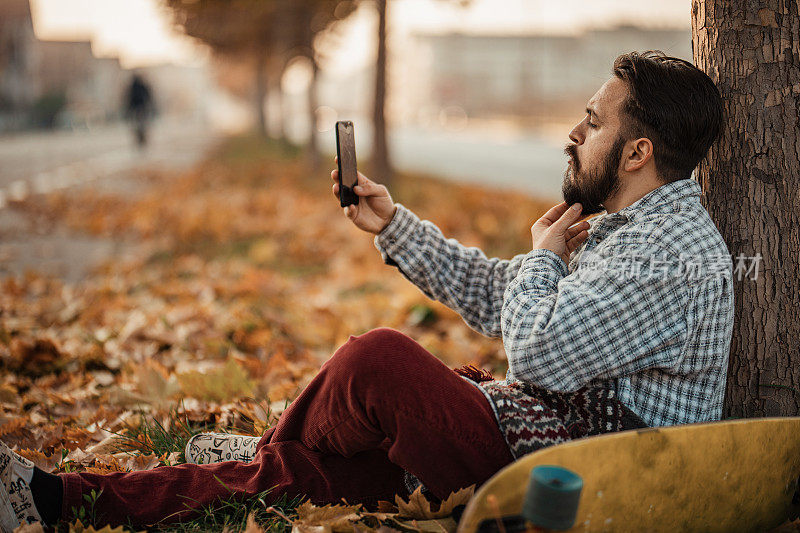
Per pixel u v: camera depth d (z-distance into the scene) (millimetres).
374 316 5047
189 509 1957
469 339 4508
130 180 15172
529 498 1406
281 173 18141
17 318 4879
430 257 2391
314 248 7816
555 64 89625
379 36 13445
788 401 2242
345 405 1863
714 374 1871
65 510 1848
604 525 1631
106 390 3424
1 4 58438
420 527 1858
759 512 1862
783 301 2225
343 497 2023
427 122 90938
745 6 2201
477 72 100562
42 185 13398
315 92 19688
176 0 19781
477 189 13906
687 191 1899
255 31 21719
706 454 1697
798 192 2199
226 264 7004
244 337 4324
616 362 1781
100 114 60875
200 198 12141
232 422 2918
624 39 83438
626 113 1906
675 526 1740
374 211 2406
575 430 1863
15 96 55281
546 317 1792
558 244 1996
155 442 2641
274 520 1979
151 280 6219
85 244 8055
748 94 2215
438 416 1778
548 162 24844
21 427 2805
